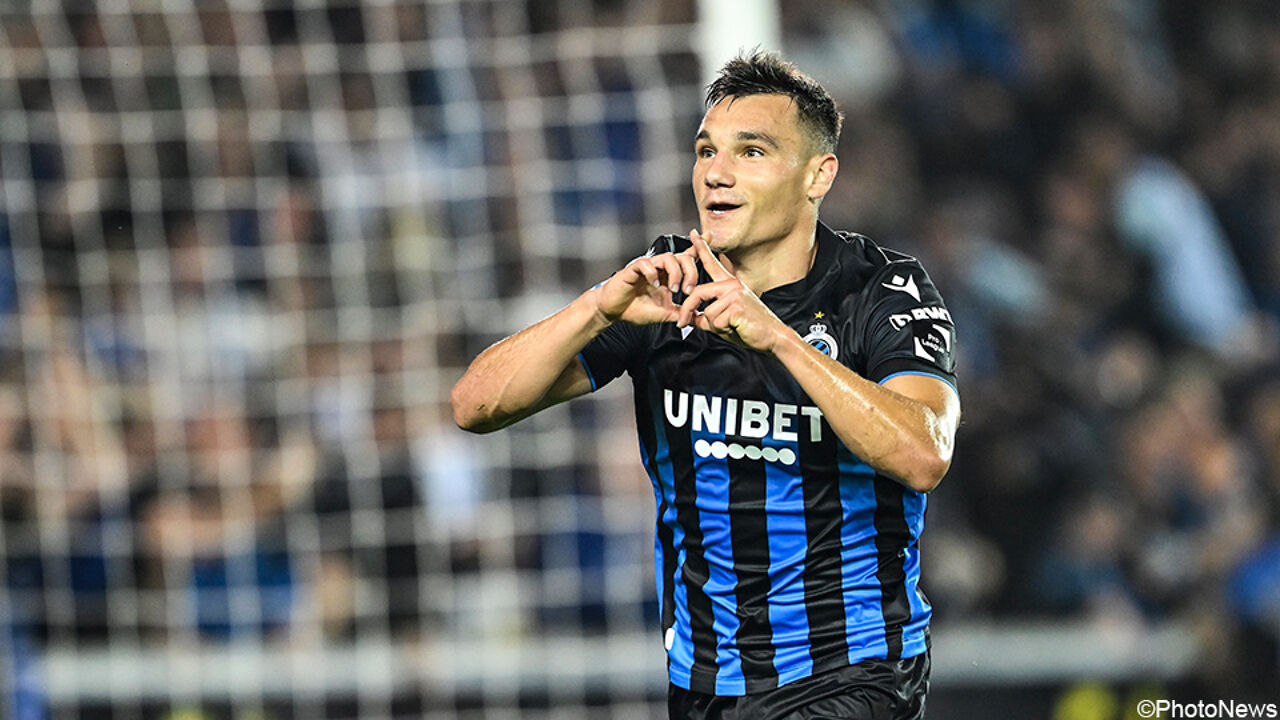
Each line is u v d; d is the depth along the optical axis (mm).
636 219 24969
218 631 23109
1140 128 35469
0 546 22703
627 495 23531
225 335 24172
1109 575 27547
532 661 22141
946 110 34656
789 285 11156
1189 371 31141
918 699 11453
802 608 11273
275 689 22047
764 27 20734
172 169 24531
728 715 11445
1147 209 32875
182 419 23766
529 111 24875
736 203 10852
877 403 10016
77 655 22297
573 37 24938
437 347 24312
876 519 11273
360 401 24016
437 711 22188
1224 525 27344
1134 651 23781
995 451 29203
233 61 24734
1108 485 28969
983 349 30672
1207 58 36906
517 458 23547
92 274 24109
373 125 24906
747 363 11031
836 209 32750
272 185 24734
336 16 24844
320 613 23094
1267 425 29359
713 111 11055
